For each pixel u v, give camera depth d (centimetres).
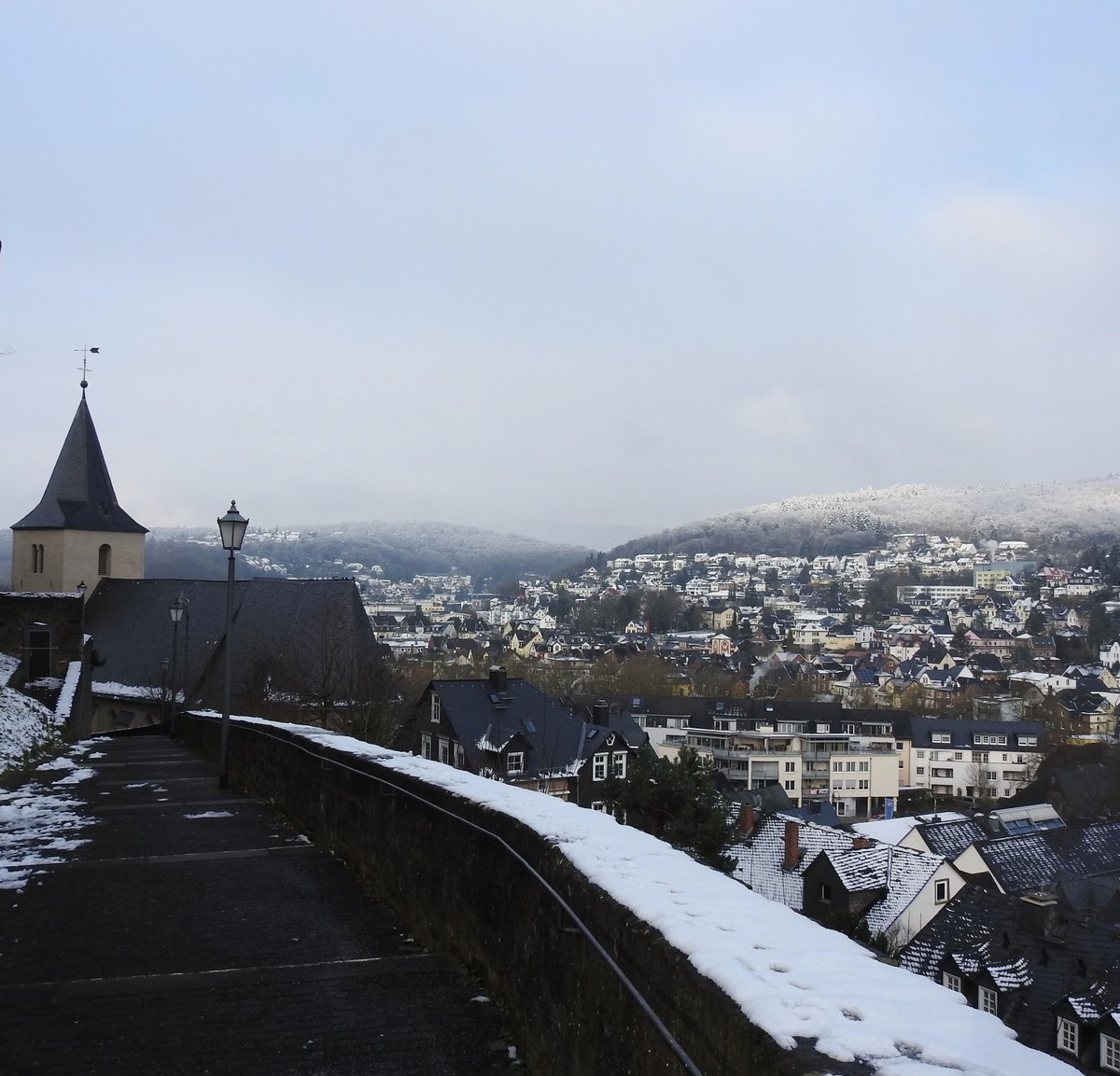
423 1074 489
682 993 324
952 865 3881
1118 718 11200
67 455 5950
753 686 13412
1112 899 4025
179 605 3362
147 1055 512
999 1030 263
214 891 855
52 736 2502
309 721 3966
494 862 586
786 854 4309
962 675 14412
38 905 811
